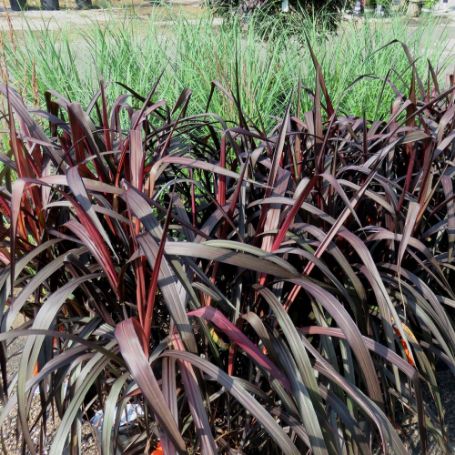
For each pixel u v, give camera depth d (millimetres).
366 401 1279
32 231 1695
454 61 4688
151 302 1262
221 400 1685
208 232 1542
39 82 3936
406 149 2100
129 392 1352
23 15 4496
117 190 1430
